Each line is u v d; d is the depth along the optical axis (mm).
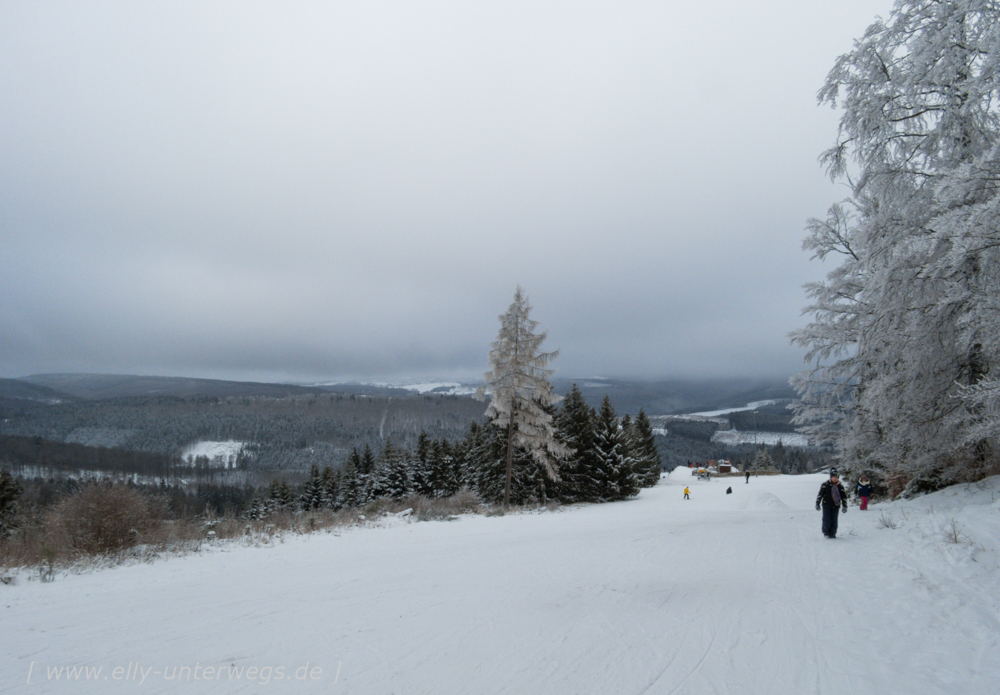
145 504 13469
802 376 19484
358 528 18094
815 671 5008
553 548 12141
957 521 10070
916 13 11266
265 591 8438
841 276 17547
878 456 14578
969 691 4523
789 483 49281
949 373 11812
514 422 29078
